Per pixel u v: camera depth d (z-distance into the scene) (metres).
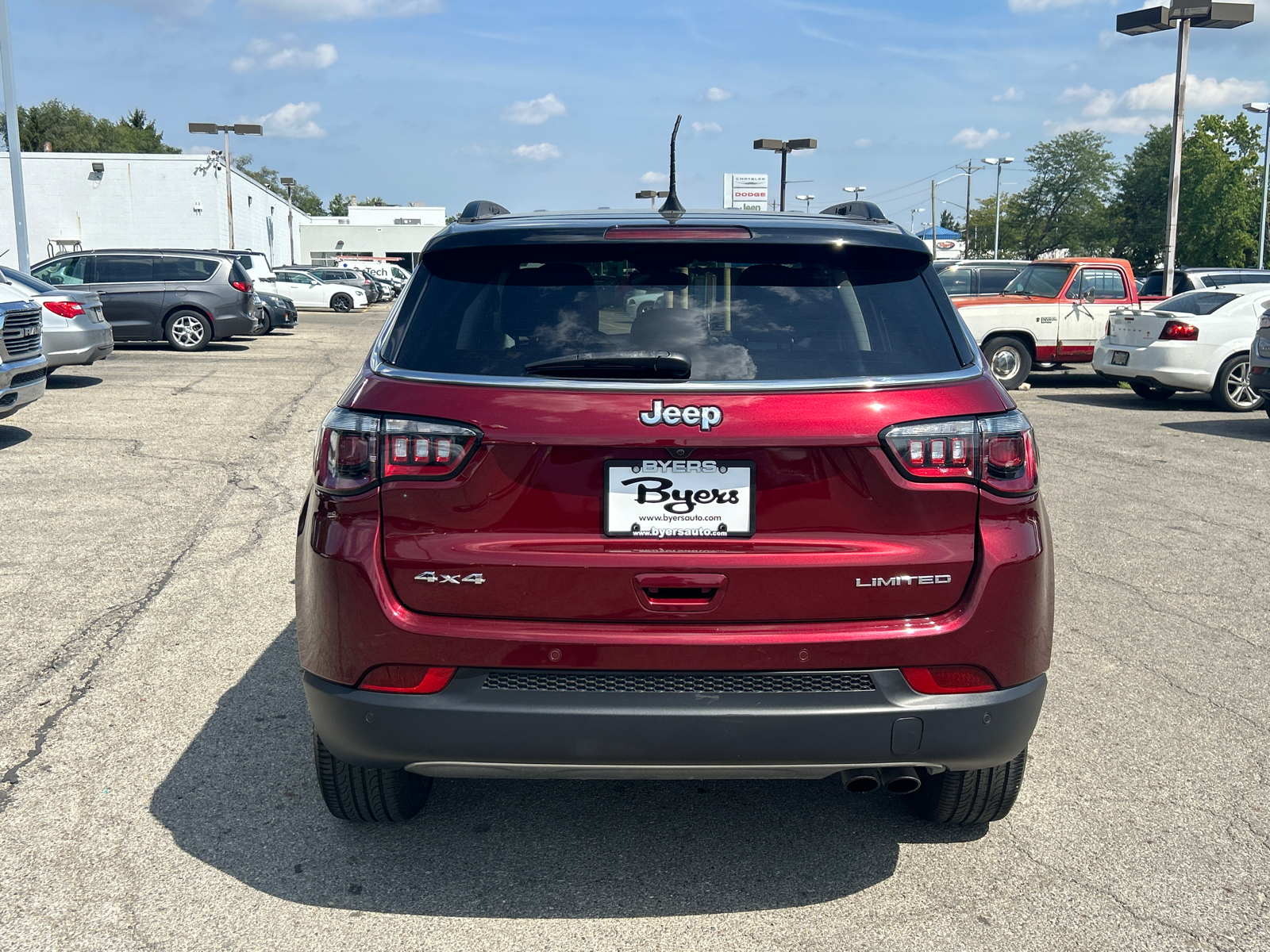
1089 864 2.94
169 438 9.87
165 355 18.38
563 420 2.39
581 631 2.41
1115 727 3.87
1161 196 91.06
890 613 2.46
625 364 2.43
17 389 8.89
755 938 2.60
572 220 2.79
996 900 2.76
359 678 2.47
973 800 3.00
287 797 3.30
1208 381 13.31
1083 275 15.91
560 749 2.43
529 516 2.42
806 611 2.43
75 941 2.56
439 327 2.59
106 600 5.21
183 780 3.40
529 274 2.66
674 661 2.40
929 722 2.45
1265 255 89.19
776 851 3.01
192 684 4.18
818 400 2.42
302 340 23.03
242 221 57.06
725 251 2.67
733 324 2.54
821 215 3.09
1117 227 95.50
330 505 2.50
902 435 2.42
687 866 2.93
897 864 2.94
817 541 2.44
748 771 2.47
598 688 2.43
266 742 3.68
